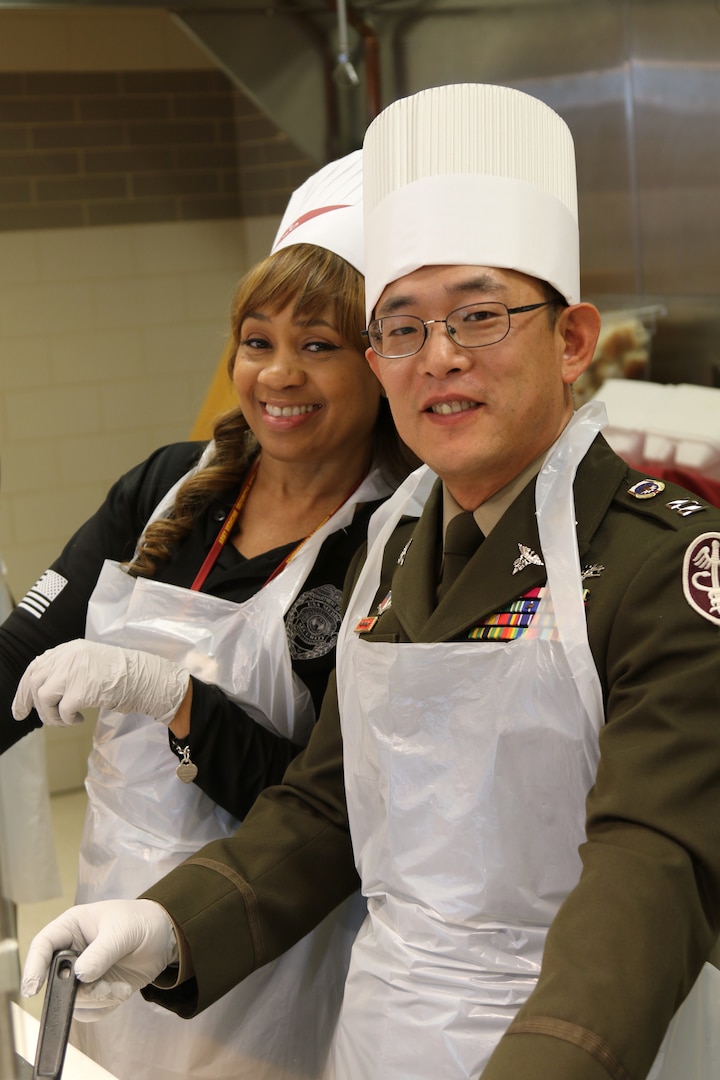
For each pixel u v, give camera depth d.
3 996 0.85
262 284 1.31
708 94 2.19
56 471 3.64
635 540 0.92
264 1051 1.28
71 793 3.56
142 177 3.65
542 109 0.99
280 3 2.53
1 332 3.54
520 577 0.97
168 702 1.27
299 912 1.11
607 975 0.76
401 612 1.06
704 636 0.85
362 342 1.34
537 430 0.98
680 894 0.79
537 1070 0.73
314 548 1.36
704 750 0.82
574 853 0.93
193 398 3.80
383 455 1.45
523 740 0.93
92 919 1.00
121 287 3.66
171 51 3.62
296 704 1.35
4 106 3.46
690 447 2.12
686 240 2.31
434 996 0.97
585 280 2.55
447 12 2.56
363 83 2.65
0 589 2.07
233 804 1.31
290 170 3.56
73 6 2.38
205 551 1.45
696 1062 0.98
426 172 0.96
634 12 2.29
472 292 0.94
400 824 1.00
